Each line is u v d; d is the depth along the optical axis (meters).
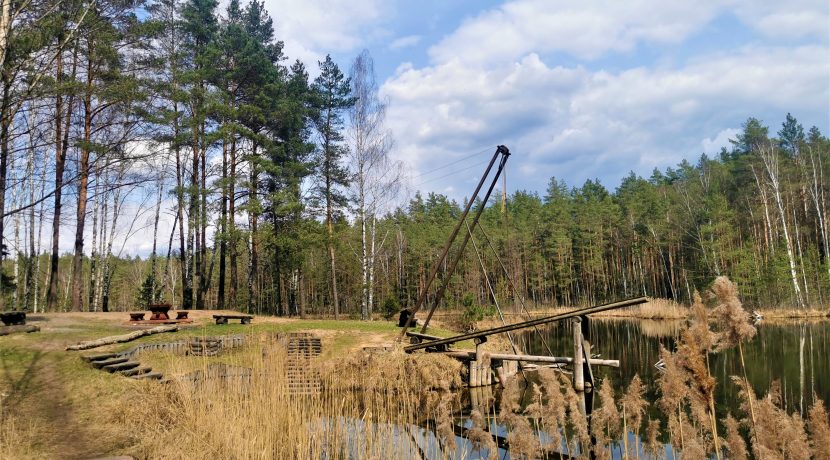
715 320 4.57
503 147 18.33
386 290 51.78
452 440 7.29
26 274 32.12
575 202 73.06
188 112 28.61
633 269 61.38
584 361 16.28
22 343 14.37
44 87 10.23
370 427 8.86
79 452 7.67
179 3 29.34
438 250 58.06
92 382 11.46
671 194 57.53
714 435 4.70
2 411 9.26
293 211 30.94
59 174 23.05
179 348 16.52
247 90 30.50
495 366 18.17
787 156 51.78
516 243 60.78
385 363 15.74
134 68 21.23
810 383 15.78
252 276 31.94
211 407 9.21
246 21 35.44
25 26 9.73
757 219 48.34
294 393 10.45
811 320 35.22
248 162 31.03
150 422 9.02
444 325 30.56
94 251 33.81
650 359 22.14
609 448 7.21
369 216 32.53
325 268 49.78
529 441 6.07
